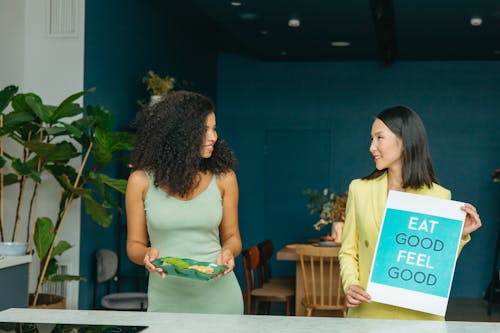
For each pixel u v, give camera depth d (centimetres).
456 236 235
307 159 1048
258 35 881
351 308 253
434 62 1020
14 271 404
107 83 610
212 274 234
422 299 233
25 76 566
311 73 1046
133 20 675
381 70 1032
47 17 563
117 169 647
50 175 562
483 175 1013
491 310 896
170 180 248
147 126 254
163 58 774
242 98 1058
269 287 678
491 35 840
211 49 1015
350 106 1038
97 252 582
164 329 178
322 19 784
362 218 251
